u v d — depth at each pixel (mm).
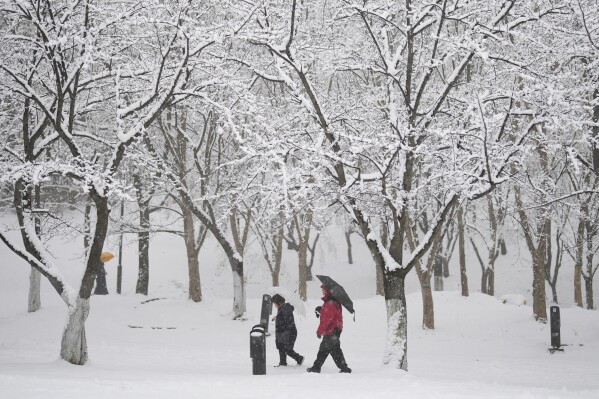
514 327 48594
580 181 49969
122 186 24453
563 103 24156
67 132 26969
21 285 78438
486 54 24219
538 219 49500
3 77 28047
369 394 17797
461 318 51875
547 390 19453
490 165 24938
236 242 57250
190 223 56781
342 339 44531
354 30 34219
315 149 25969
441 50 33312
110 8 27875
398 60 30328
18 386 17469
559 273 90062
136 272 88625
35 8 25422
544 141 26094
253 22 30766
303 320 49844
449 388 19344
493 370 29688
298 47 31047
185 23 28375
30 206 28547
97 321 49250
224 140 54281
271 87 54531
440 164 29516
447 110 30828
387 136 26188
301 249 59281
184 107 41688
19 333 44438
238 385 19453
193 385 19203
